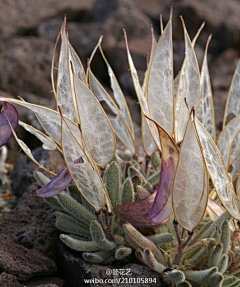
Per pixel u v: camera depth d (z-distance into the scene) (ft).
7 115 1.13
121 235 1.22
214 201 1.24
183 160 1.06
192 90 1.22
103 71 2.52
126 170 1.30
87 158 1.13
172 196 1.07
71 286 1.23
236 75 1.30
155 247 1.18
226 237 1.16
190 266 1.19
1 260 1.19
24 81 2.12
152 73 1.20
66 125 1.11
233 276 1.19
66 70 1.16
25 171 1.59
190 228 1.11
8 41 2.24
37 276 1.23
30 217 1.37
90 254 1.19
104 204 1.17
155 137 1.22
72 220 1.26
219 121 1.76
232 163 1.28
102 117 1.13
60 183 1.15
